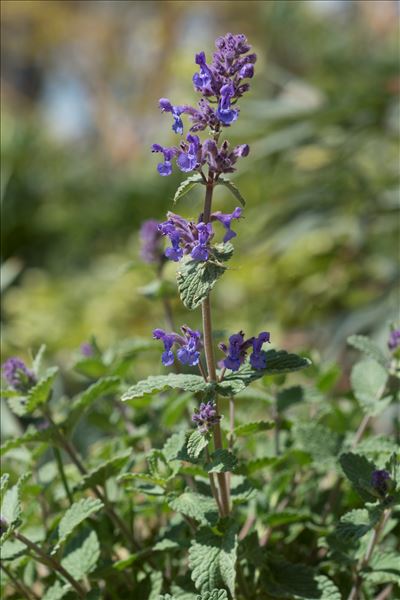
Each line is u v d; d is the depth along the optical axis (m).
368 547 0.75
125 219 2.90
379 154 1.91
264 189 1.96
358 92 1.74
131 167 3.38
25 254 2.89
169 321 0.93
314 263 1.84
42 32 4.30
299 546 0.83
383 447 0.79
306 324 1.77
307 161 1.92
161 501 0.77
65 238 2.87
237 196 0.70
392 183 1.73
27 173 3.18
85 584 0.79
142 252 0.92
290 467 0.86
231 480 0.77
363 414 0.94
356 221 1.68
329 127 1.73
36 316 2.10
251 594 0.76
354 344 0.82
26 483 0.81
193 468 0.76
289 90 1.88
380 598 0.78
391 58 1.94
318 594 0.74
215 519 0.72
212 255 0.69
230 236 0.70
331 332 1.52
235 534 0.72
